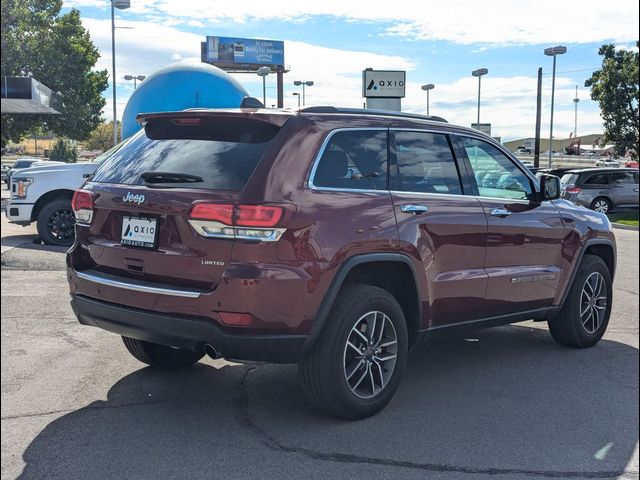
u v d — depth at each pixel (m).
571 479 3.58
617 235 17.80
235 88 16.72
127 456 3.72
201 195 3.89
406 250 4.39
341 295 4.16
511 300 5.34
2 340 6.03
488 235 5.05
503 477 3.58
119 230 4.27
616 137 30.52
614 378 5.29
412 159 4.73
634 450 3.95
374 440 4.00
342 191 4.19
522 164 5.71
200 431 4.08
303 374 4.12
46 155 69.62
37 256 10.75
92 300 4.29
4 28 38.38
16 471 3.52
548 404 4.68
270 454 3.78
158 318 3.91
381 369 4.39
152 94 16.12
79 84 41.06
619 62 30.31
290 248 3.83
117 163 4.57
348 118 4.45
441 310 4.77
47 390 4.75
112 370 5.24
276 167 3.94
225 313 3.76
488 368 5.52
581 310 6.13
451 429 4.20
